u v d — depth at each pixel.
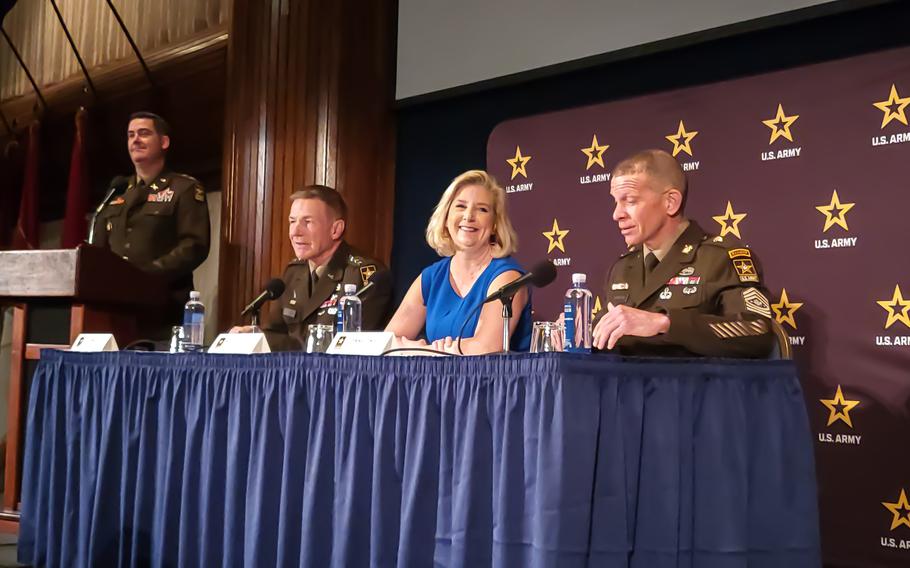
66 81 5.56
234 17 4.46
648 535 1.62
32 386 2.63
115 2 5.43
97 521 2.33
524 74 3.97
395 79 4.52
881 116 2.96
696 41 3.44
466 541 1.63
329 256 3.42
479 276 2.63
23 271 3.03
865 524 2.87
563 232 3.74
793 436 1.80
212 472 2.11
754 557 1.72
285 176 4.33
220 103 4.80
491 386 1.67
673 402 1.67
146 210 4.07
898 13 3.02
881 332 2.90
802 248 3.09
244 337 2.24
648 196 2.79
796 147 3.14
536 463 1.56
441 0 4.33
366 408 1.85
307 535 1.88
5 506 2.92
